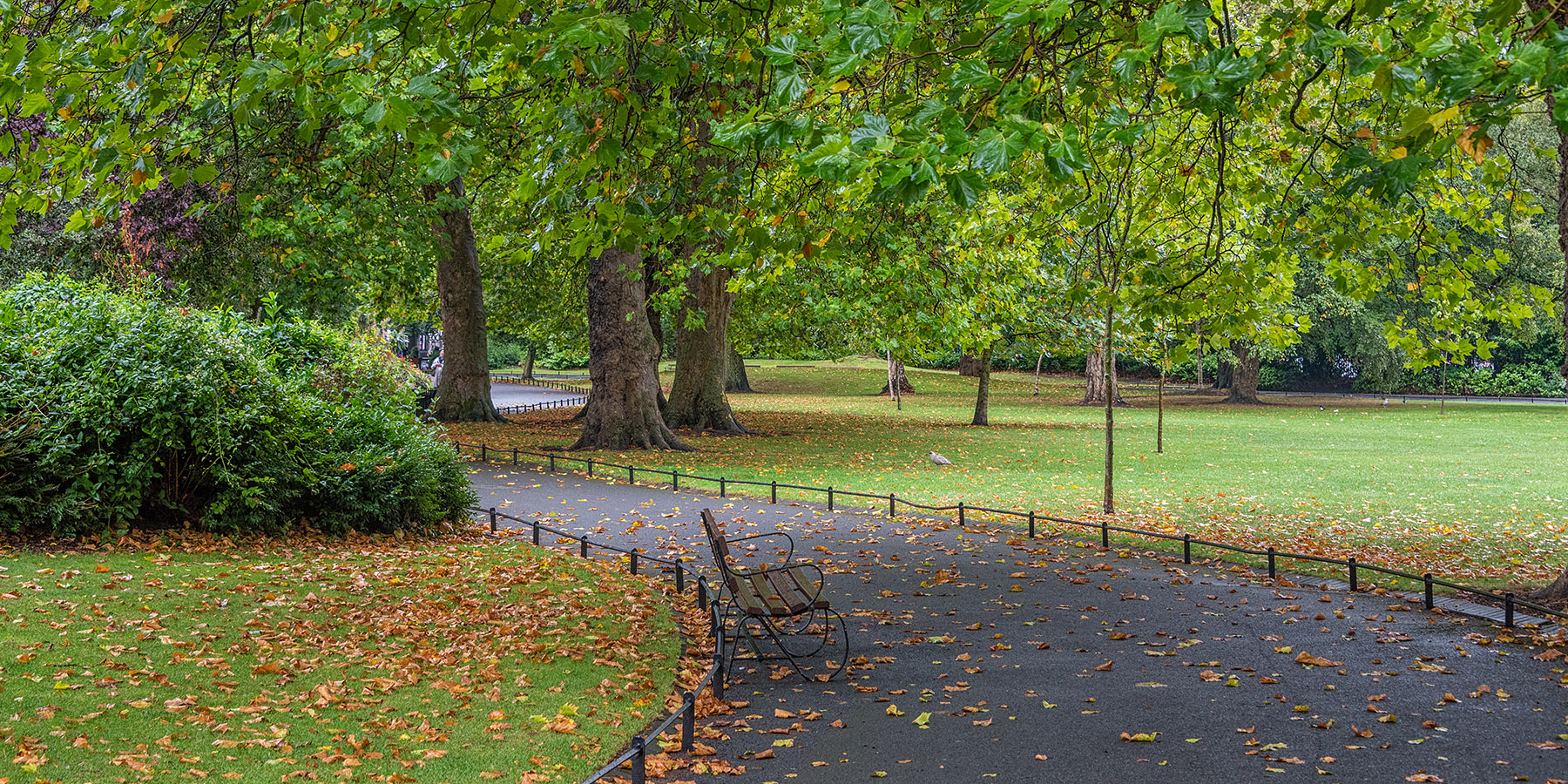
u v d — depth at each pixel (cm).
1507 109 425
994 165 360
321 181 1465
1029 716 683
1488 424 3878
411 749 596
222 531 1170
